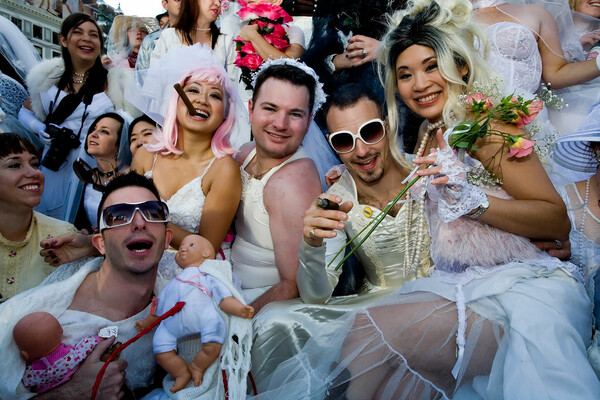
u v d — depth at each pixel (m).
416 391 2.41
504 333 2.32
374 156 2.88
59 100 4.83
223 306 2.50
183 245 2.73
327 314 2.71
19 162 2.95
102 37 4.96
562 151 2.98
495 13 3.73
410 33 2.79
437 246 2.64
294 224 2.99
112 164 4.50
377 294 2.98
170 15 5.18
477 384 2.35
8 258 3.04
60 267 2.83
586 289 2.72
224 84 3.37
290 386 2.48
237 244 3.31
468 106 2.63
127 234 2.45
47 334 2.28
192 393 2.41
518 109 2.52
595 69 3.56
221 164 3.27
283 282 3.02
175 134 3.40
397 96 3.06
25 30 5.92
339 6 3.74
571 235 2.84
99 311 2.53
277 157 3.16
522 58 3.56
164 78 3.39
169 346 2.46
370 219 2.92
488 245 2.54
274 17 3.83
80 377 2.34
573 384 2.09
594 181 2.85
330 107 2.91
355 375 2.45
